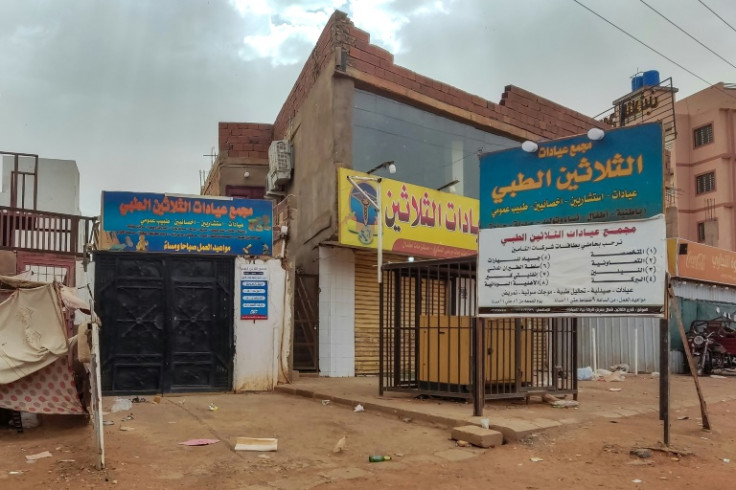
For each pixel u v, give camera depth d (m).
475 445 6.38
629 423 7.39
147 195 11.16
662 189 6.55
